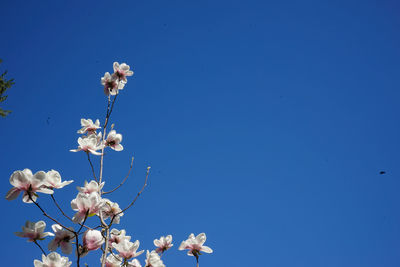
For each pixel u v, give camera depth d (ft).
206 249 9.91
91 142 9.73
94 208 9.08
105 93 11.02
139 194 9.52
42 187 8.87
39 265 8.87
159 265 10.03
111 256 9.68
